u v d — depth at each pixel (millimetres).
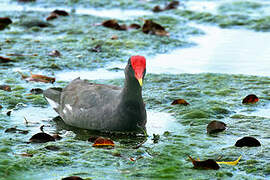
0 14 28844
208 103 16703
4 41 23953
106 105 14203
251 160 12133
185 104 16547
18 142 13195
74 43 24000
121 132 14211
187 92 17781
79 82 15938
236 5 31672
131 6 32281
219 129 14305
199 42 24562
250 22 27672
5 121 14797
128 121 13984
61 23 27625
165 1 33594
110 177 11133
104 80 18953
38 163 11789
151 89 18141
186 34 26031
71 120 14828
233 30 26609
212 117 15555
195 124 14969
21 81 18672
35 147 12883
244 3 32062
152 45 24062
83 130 14516
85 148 12922
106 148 12977
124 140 13750
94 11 30812
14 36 25078
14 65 20609
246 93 17750
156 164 11977
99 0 33406
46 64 20828
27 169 11492
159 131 14375
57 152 12570
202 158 12344
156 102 16844
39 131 14195
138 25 26891
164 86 18469
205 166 11703
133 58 13734
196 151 12820
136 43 24203
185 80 19078
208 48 23375
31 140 13250
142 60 13695
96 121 14250
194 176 11312
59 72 20031
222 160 12273
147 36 25547
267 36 25234
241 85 18562
